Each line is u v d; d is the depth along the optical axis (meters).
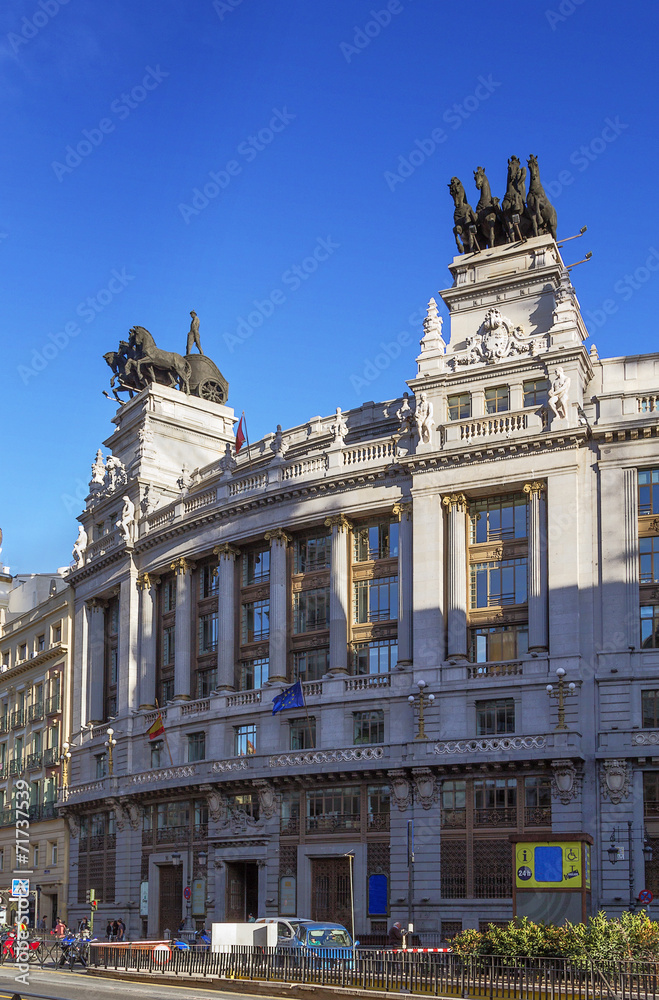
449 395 70.88
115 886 82.88
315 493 74.94
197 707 79.69
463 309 73.38
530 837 44.31
